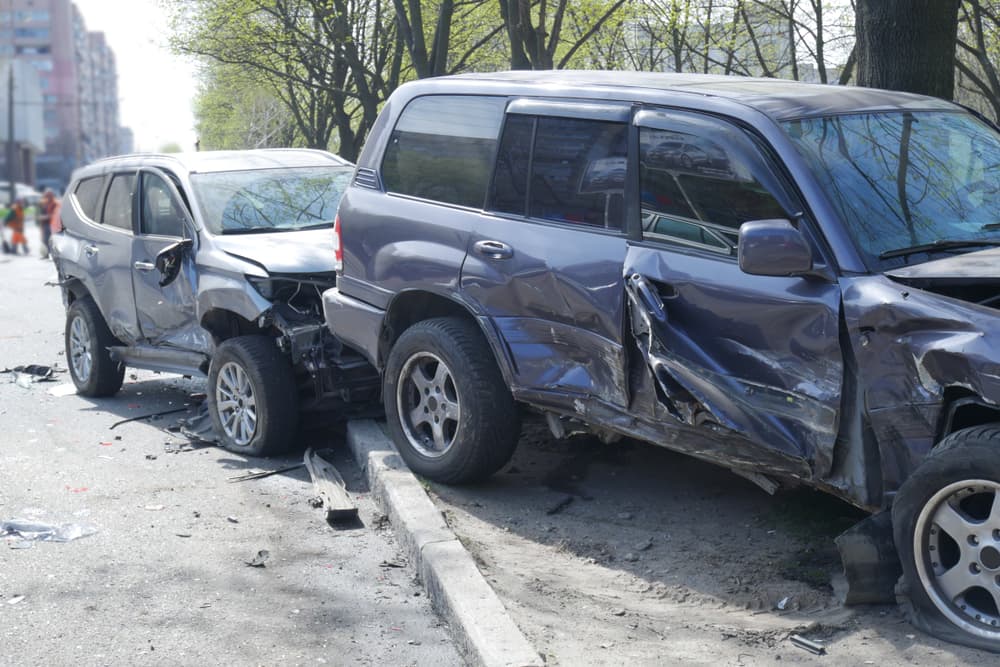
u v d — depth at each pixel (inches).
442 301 243.4
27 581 202.4
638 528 219.8
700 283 186.4
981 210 186.5
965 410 158.2
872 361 163.0
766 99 193.3
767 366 178.1
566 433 226.2
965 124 206.7
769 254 167.0
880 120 195.9
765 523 216.1
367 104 771.4
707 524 218.8
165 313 328.8
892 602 171.5
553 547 212.8
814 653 161.3
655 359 188.5
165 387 395.2
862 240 171.5
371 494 253.0
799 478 177.0
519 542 215.5
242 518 240.1
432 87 251.3
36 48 7253.9
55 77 7283.5
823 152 182.4
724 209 187.0
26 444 309.4
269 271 284.7
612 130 208.4
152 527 233.6
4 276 932.6
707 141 191.3
